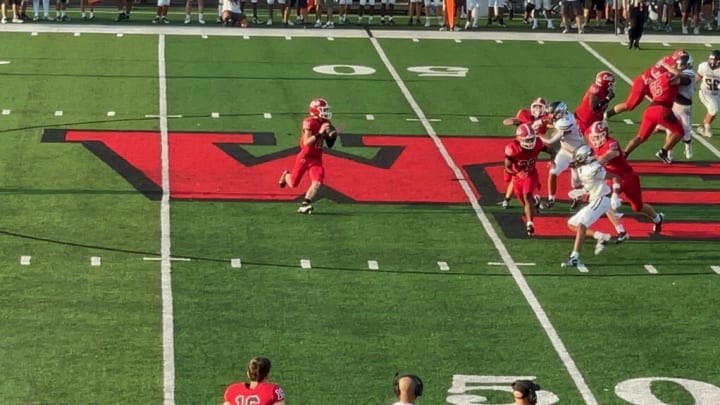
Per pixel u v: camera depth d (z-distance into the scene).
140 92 37.28
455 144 33.59
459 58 42.44
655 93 31.94
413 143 33.56
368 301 23.83
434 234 27.30
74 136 33.06
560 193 30.16
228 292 24.05
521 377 21.05
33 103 35.78
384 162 31.91
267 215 28.11
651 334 22.75
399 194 29.70
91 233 26.73
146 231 26.95
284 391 20.25
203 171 30.83
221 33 44.84
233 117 35.22
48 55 40.88
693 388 20.78
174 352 21.55
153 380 20.55
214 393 20.19
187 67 40.09
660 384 20.91
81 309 23.09
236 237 26.78
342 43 43.91
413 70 40.72
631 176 26.91
